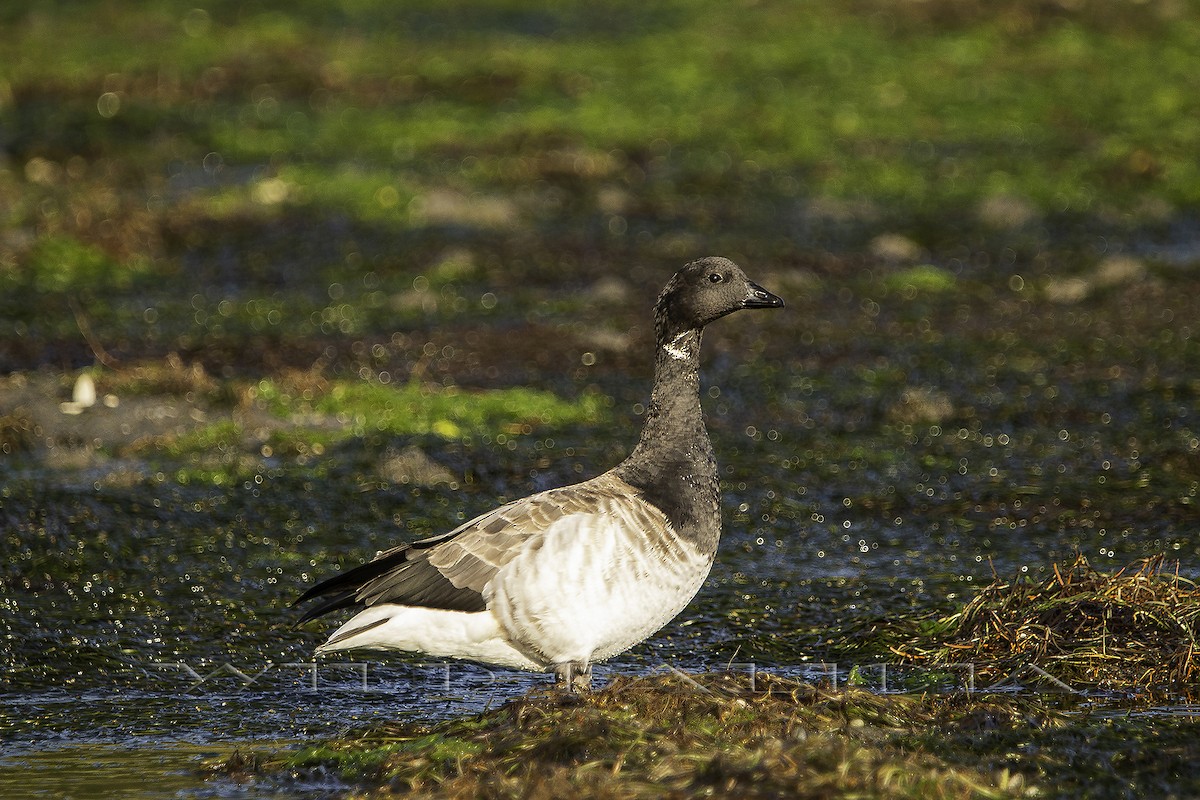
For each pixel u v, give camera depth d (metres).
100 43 36.94
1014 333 19.36
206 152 28.59
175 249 23.14
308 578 12.20
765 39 36.12
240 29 38.78
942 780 7.86
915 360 18.36
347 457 14.83
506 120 30.39
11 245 22.42
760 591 11.94
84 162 27.45
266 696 10.26
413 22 40.03
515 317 20.12
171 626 11.38
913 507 13.75
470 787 7.93
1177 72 32.22
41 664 10.77
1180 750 8.59
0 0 41.69
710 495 9.50
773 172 27.33
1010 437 15.66
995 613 10.62
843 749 8.12
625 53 35.44
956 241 23.70
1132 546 12.50
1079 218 24.67
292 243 23.52
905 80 32.53
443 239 23.78
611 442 15.42
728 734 8.48
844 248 23.41
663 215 25.14
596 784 7.79
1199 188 25.83
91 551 12.56
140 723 9.77
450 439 15.40
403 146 28.94
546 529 8.90
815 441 15.66
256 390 16.45
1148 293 20.83
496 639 9.01
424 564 9.07
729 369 18.19
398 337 19.17
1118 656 10.05
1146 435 15.55
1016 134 29.05
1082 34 35.12
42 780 8.75
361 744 8.98
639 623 9.12
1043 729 8.84
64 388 16.50
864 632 11.00
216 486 14.02
